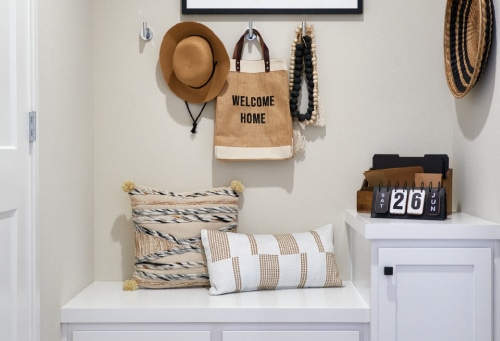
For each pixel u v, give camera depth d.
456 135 2.45
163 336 2.06
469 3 2.21
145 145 2.50
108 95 2.48
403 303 1.99
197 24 2.38
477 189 2.21
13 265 1.69
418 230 1.97
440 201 2.10
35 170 1.81
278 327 2.06
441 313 1.98
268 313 2.04
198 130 2.50
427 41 2.47
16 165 1.69
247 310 2.04
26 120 1.76
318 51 2.48
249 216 2.50
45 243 1.90
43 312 1.89
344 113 2.49
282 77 2.44
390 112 2.48
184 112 2.50
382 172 2.29
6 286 1.65
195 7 2.47
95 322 2.06
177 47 2.36
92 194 2.47
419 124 2.48
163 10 2.48
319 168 2.49
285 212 2.50
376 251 1.99
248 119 2.45
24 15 1.75
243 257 2.24
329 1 2.46
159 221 2.34
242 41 2.47
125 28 2.48
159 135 2.50
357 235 2.29
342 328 2.05
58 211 2.03
